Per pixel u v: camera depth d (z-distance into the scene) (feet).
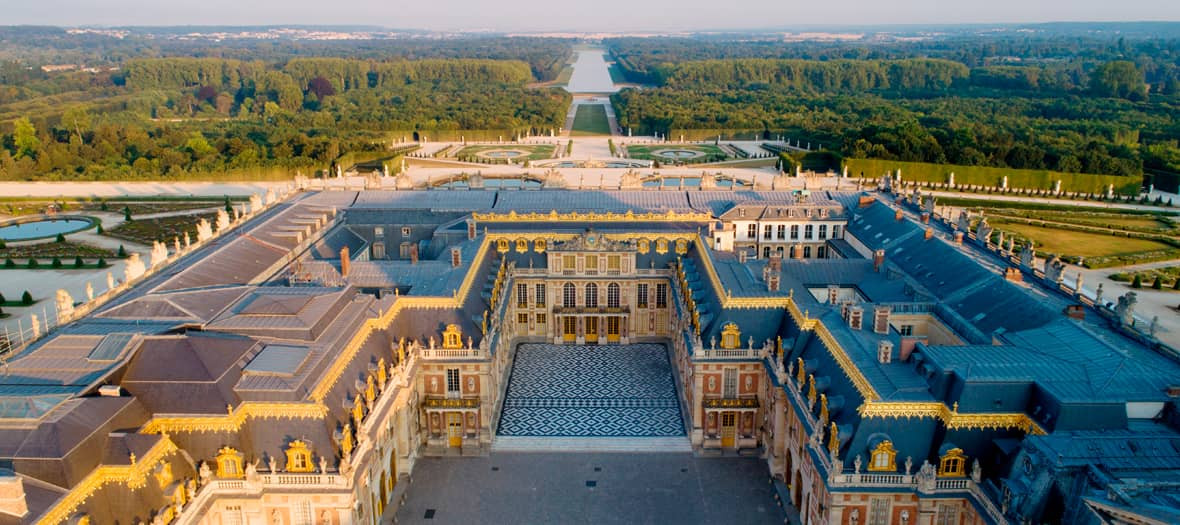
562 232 634.02
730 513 412.36
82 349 355.77
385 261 617.62
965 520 337.52
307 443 343.26
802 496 398.21
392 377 426.10
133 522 294.25
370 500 379.96
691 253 612.29
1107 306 455.22
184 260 547.49
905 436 343.87
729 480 442.91
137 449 304.71
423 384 474.90
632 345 631.56
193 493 323.98
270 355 370.12
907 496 343.87
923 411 343.26
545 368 588.09
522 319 639.76
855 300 520.83
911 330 474.08
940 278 529.86
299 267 546.26
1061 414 315.37
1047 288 480.64
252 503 342.23
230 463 339.16
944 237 609.83
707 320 484.74
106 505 291.58
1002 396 334.85
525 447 477.36
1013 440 332.39
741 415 468.75
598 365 593.01
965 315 466.70
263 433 346.54
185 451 337.52
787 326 458.09
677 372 579.48
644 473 449.48
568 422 506.89
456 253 547.49
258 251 570.05
